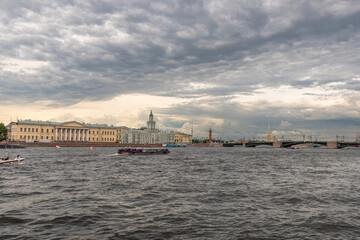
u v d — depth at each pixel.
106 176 40.28
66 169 49.12
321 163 72.69
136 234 16.67
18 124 199.12
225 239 16.08
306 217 20.33
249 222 19.02
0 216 19.70
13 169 48.12
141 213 20.81
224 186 32.66
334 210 22.34
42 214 20.31
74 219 19.19
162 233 16.84
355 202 25.19
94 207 22.27
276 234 16.92
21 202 23.81
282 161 78.00
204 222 18.92
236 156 102.75
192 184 33.81
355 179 40.53
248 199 25.81
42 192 28.08
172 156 96.19
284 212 21.59
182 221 19.06
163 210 21.66
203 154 114.75
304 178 41.03
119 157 87.19
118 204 23.34
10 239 15.83
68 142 192.75
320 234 17.00
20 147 158.50
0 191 28.50
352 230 17.75
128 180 36.59
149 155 102.44
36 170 47.03
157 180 36.84
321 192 29.62
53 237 16.12
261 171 50.00
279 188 31.77
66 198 25.38
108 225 18.16
